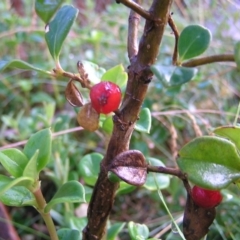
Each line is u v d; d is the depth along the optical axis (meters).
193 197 0.10
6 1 0.40
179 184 0.23
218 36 0.33
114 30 0.38
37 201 0.11
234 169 0.10
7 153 0.12
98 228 0.13
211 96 0.31
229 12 0.34
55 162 0.22
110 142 0.11
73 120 0.30
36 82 0.33
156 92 0.29
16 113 0.32
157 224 0.22
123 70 0.14
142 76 0.11
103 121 0.14
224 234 0.20
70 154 0.26
